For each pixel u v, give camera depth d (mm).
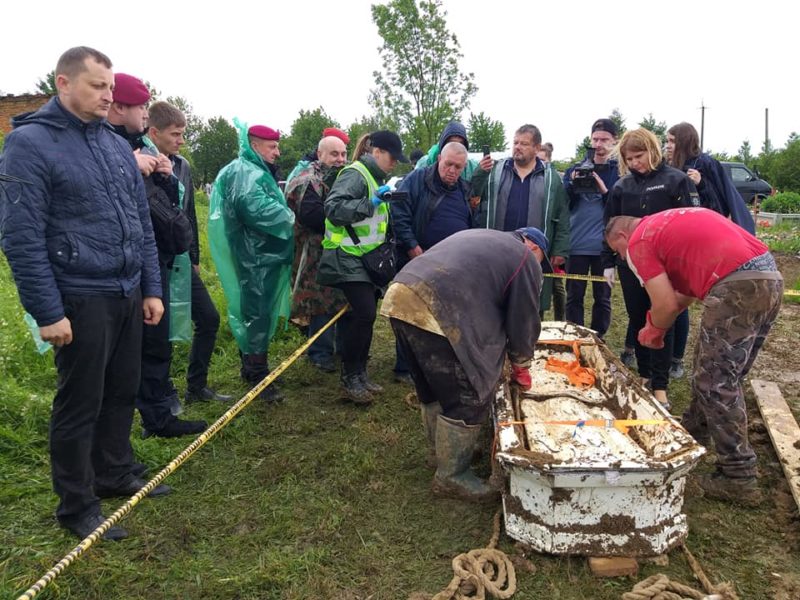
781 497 3152
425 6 22781
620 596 2531
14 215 2324
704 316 3041
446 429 3127
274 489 3344
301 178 4816
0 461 3402
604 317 5383
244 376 4590
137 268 2789
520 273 3098
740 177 20812
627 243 3467
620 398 3617
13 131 2410
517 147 4738
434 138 23406
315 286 4980
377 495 3305
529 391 3871
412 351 3135
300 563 2732
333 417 4242
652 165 3990
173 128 3832
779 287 2971
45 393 4254
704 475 3279
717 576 2648
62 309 2451
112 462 3109
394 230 4523
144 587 2602
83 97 2449
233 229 4242
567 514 2629
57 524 2924
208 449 3740
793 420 3811
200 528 2998
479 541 2908
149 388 3758
